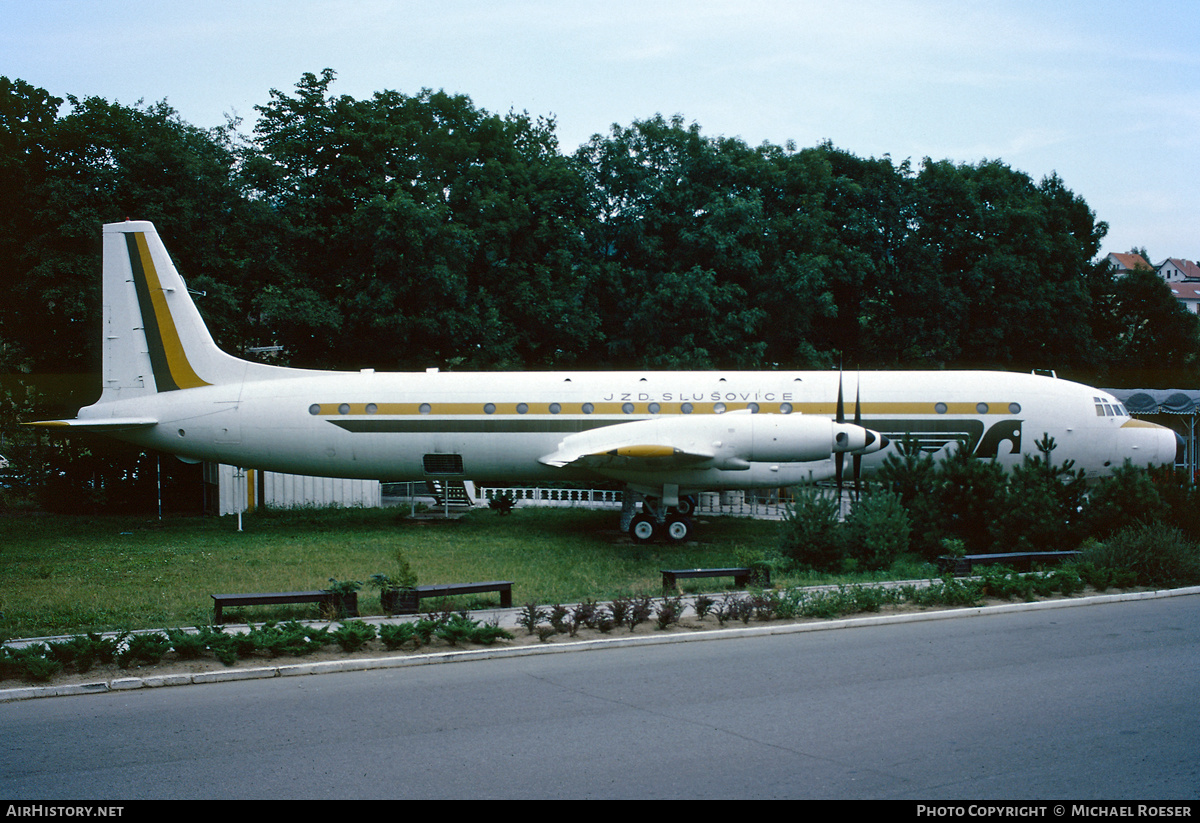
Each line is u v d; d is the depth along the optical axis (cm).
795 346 4166
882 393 2272
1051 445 2116
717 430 2094
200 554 2025
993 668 1040
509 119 4188
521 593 1562
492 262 3703
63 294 2772
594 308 4031
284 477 3056
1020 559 1789
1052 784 677
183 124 3253
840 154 4603
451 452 2369
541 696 932
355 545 2180
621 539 2308
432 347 3484
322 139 3391
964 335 4644
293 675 1036
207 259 3147
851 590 1456
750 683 978
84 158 2986
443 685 982
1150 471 2077
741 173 4134
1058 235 5078
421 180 3628
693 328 3806
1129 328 6319
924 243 4619
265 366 2450
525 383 2358
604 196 4184
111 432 2436
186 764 730
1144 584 1644
